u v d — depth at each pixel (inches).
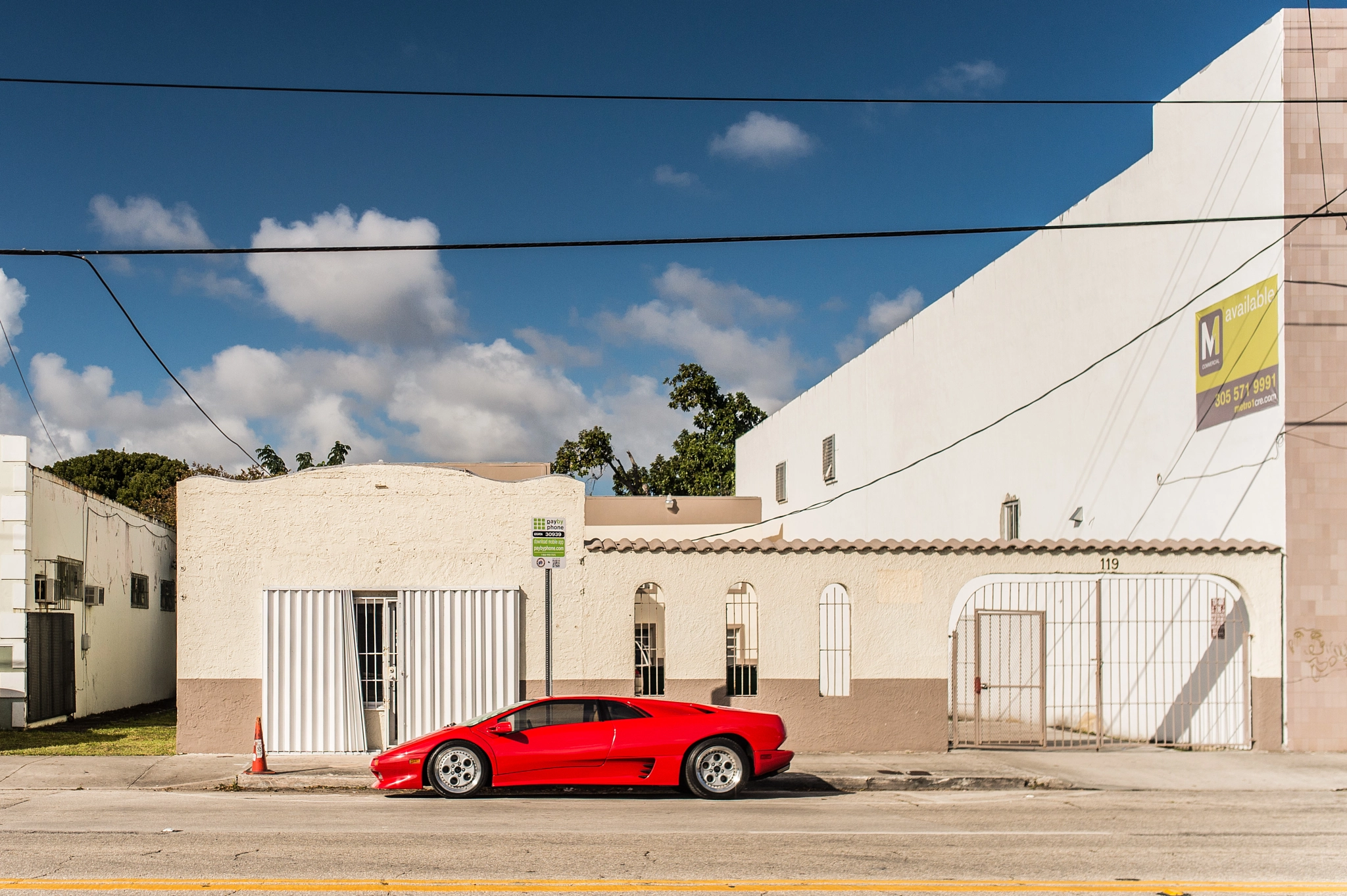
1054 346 852.0
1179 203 715.4
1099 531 790.5
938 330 1042.7
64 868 335.9
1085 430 808.9
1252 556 632.4
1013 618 780.0
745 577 646.5
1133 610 701.9
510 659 638.5
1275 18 638.5
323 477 642.2
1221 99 682.2
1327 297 629.3
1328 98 634.8
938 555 649.6
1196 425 697.0
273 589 633.0
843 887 314.3
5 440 754.8
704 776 506.9
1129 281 763.4
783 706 638.5
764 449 1581.0
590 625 643.5
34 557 773.3
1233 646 653.3
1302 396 627.2
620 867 339.9
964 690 797.9
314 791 542.0
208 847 370.0
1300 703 630.5
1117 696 712.4
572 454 2092.8
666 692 639.1
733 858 354.6
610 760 505.0
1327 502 627.8
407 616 636.7
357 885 314.8
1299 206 629.6
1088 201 816.3
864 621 644.7
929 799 512.4
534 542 597.9
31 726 768.3
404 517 643.5
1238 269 662.5
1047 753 636.7
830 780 552.7
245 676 630.5
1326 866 347.6
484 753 505.0
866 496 1197.7
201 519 634.8
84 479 2316.7
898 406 1122.7
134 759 615.5
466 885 315.3
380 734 633.6
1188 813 461.7
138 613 1050.7
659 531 1493.6
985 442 951.6
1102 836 401.1
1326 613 629.9
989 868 341.1
